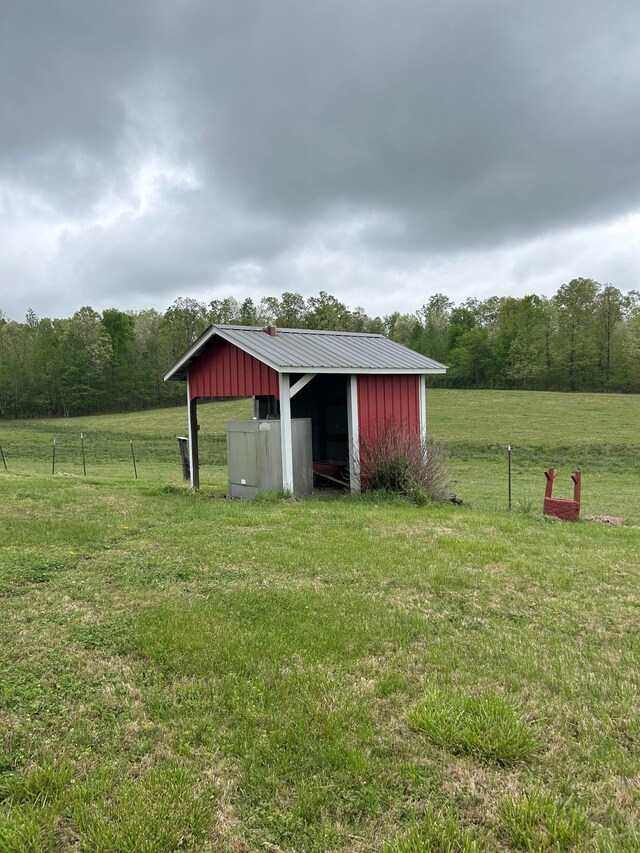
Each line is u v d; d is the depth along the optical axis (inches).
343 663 145.6
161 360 2701.8
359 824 92.4
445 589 205.0
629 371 2292.1
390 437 441.7
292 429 418.0
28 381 2281.0
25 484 445.1
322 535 283.7
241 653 149.4
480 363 2623.0
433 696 126.3
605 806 95.7
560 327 2472.9
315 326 2928.2
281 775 103.3
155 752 110.0
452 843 87.5
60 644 156.0
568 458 976.9
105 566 228.8
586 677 139.6
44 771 103.3
